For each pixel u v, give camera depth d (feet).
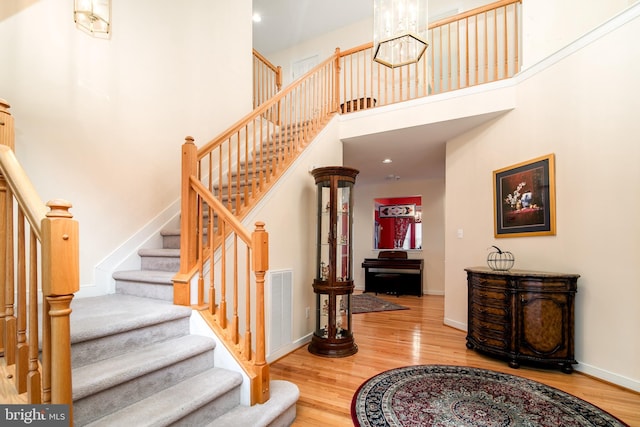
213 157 13.07
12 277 4.85
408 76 13.76
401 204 25.21
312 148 12.80
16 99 7.66
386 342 12.18
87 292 8.78
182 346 6.42
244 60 14.99
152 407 5.20
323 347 10.69
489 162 12.75
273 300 10.19
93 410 4.81
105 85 9.50
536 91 10.85
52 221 3.39
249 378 6.41
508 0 11.87
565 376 9.03
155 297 8.34
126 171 9.97
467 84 12.43
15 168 4.51
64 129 8.52
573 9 10.82
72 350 5.31
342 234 11.76
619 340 8.38
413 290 23.04
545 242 10.44
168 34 11.55
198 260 7.78
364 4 20.12
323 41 23.29
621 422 6.66
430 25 13.55
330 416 6.98
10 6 7.63
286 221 11.02
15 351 4.69
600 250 8.87
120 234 9.71
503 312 9.93
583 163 9.36
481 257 13.09
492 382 8.59
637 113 8.15
